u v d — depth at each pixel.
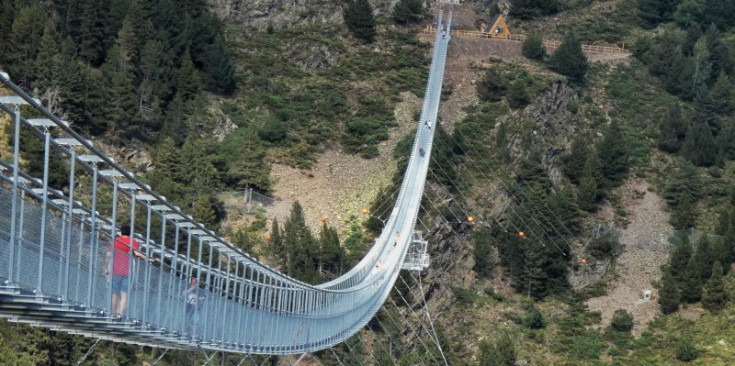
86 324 89.19
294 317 135.50
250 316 120.25
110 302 87.38
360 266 188.50
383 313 196.38
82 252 84.31
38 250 78.62
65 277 81.56
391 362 186.88
